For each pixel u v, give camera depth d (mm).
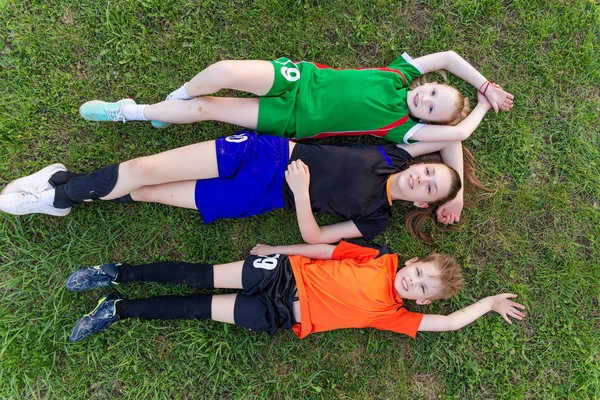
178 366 2727
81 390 2650
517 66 2922
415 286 2486
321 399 2777
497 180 2926
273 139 2482
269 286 2482
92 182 2354
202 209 2516
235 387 2742
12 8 2639
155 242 2771
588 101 2916
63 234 2695
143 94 2742
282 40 2801
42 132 2672
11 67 2652
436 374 2875
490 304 2752
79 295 2695
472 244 2914
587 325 2914
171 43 2736
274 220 2836
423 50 2873
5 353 2590
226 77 2230
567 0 2926
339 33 2820
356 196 2490
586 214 2934
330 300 2479
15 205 2416
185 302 2510
